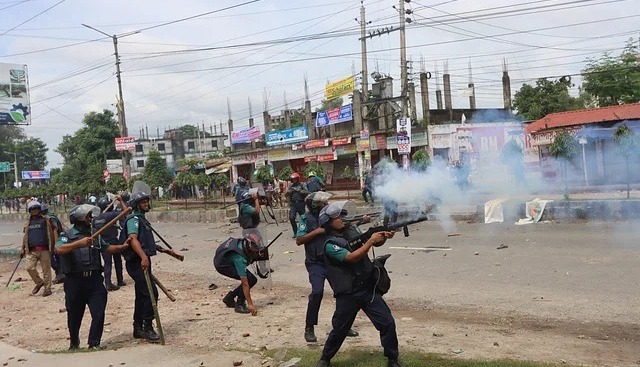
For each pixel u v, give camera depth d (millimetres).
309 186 15273
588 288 7918
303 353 5684
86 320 8344
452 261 10922
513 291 8109
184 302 9039
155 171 50375
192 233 21797
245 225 8461
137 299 6949
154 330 7180
